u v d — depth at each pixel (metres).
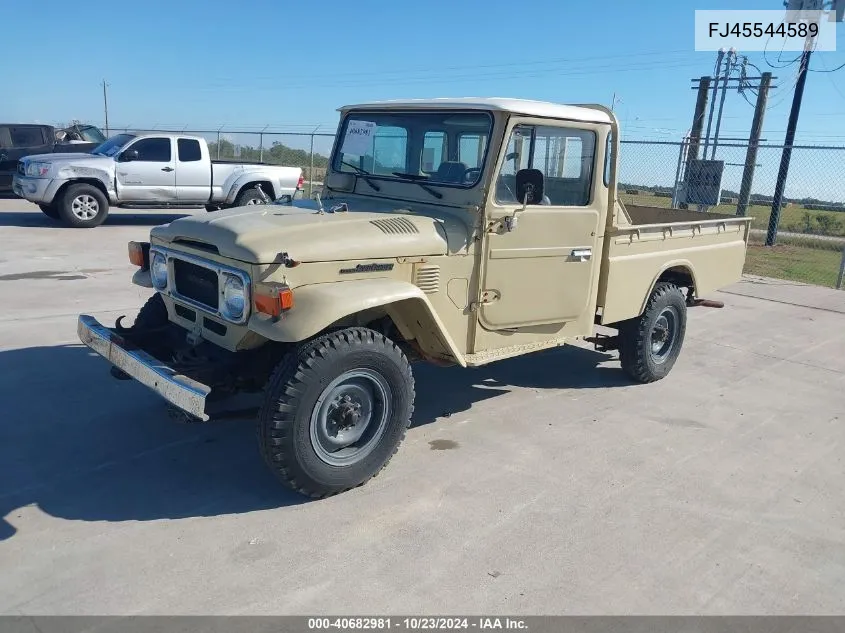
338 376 3.60
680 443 4.77
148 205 14.04
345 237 3.84
